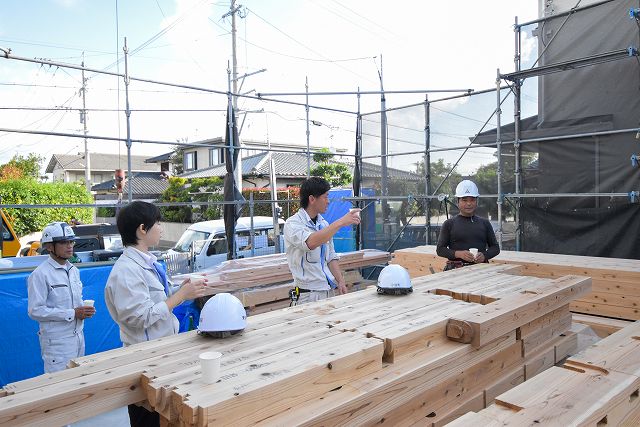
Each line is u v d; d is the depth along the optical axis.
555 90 7.03
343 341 1.92
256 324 2.24
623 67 6.32
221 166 22.17
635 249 6.16
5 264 5.08
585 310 4.42
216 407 1.34
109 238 9.23
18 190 16.72
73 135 6.44
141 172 29.27
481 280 3.19
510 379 2.47
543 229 7.03
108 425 3.23
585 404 1.53
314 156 21.70
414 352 2.04
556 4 7.35
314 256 3.43
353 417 1.64
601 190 6.45
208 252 9.62
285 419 1.49
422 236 9.00
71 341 3.53
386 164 9.64
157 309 2.34
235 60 16.58
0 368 4.15
